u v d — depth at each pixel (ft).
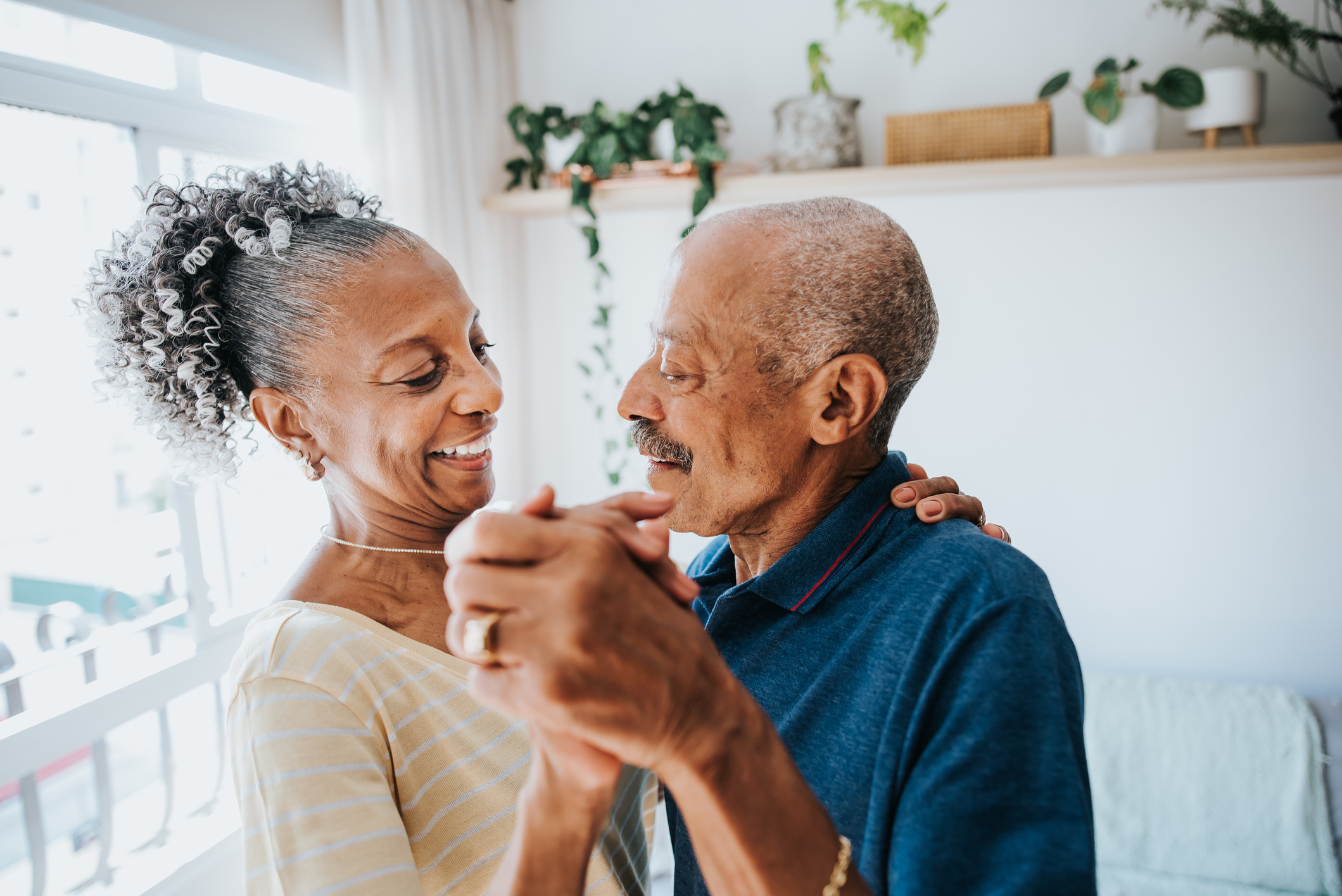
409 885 1.95
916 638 1.97
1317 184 6.62
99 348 2.66
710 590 2.81
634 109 8.30
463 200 7.57
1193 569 7.34
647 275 8.62
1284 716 6.28
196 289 2.48
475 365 2.51
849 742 2.01
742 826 1.45
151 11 5.16
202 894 5.15
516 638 1.28
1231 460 7.14
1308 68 6.44
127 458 6.73
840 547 2.26
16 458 5.82
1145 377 7.22
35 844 4.89
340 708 2.17
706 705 1.40
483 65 8.00
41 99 4.60
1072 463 7.50
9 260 5.33
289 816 1.97
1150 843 5.83
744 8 7.80
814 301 2.11
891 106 7.47
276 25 6.12
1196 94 6.06
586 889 2.34
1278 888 5.56
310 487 5.51
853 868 1.55
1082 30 6.93
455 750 2.32
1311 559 7.07
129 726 7.46
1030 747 1.71
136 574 6.85
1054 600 1.98
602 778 1.37
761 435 2.21
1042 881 1.56
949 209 7.41
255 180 2.55
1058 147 7.09
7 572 8.43
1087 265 7.20
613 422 8.97
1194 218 6.91
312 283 2.37
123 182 5.28
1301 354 6.86
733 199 7.15
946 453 7.79
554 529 1.35
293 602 2.43
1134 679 6.89
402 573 2.54
